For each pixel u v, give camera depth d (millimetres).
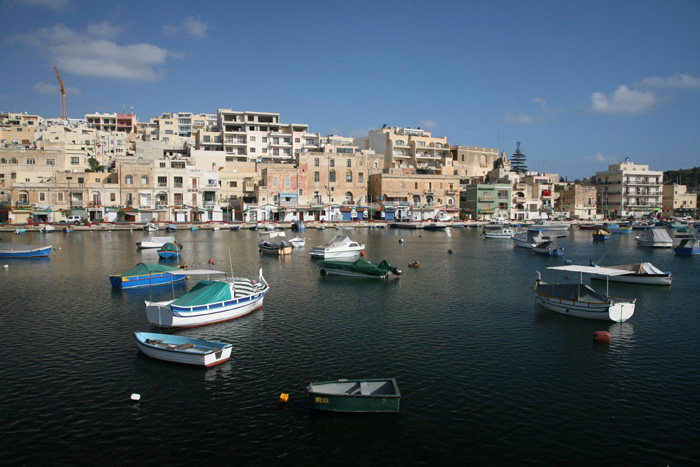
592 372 21391
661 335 26484
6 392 19266
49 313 30422
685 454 15477
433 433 16453
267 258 56969
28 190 101562
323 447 15664
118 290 37531
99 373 20969
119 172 107000
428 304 33125
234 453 15367
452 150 158625
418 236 93500
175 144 139375
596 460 15164
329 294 36281
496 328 27484
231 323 28344
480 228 119500
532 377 20844
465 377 20750
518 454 15414
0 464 14742
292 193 119938
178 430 16594
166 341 23000
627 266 43156
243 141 142375
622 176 157000
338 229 108688
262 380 20297
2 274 44875
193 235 90062
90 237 83875
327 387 18375
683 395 19281
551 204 150750
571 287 30797
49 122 164375
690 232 100812
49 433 16422
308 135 146500
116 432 16484
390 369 21516
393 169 133875
